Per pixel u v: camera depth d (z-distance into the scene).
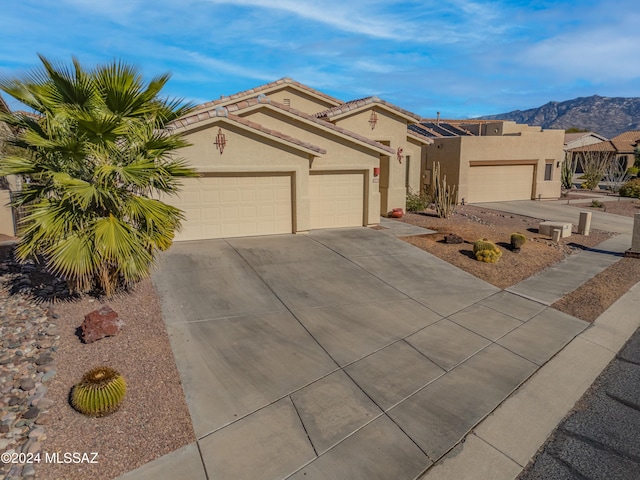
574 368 7.34
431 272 12.00
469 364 7.30
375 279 11.18
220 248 13.08
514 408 6.14
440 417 5.86
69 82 7.90
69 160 7.98
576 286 11.46
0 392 5.75
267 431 5.41
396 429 5.58
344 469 4.87
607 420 5.94
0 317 7.90
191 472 4.71
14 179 16.36
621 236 18.22
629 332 8.82
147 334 7.57
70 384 6.01
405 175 22.66
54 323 7.73
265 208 14.83
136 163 8.09
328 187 16.53
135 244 8.05
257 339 7.71
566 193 32.22
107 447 4.98
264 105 15.14
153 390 6.04
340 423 5.63
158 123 9.06
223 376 6.52
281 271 11.31
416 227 17.38
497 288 11.15
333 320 8.69
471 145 25.45
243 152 14.00
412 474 4.86
